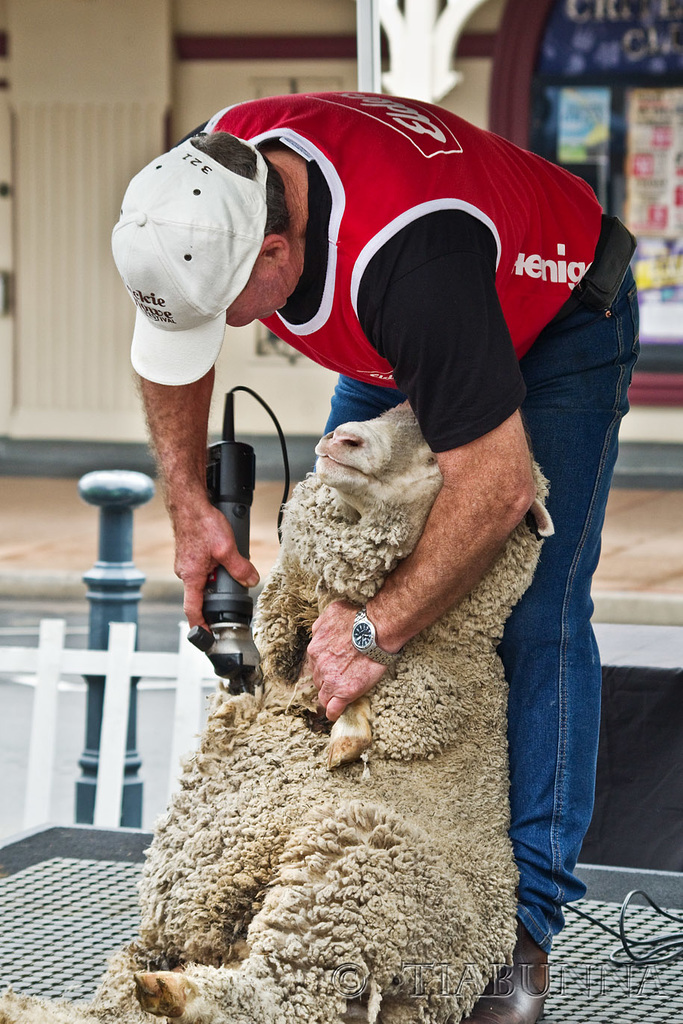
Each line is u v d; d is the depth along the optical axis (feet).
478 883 7.23
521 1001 7.54
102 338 58.34
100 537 15.55
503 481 6.86
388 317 6.88
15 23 57.06
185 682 13.92
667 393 55.16
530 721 8.13
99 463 55.52
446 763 7.38
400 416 7.33
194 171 6.93
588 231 8.20
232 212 6.86
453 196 7.07
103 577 15.31
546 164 8.41
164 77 56.44
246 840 6.86
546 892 7.91
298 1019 6.13
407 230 6.90
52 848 11.37
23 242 58.39
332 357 7.97
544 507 7.48
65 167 57.77
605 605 29.91
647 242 55.01
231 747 7.27
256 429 57.57
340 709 7.09
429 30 40.52
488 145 7.86
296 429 57.31
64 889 10.28
